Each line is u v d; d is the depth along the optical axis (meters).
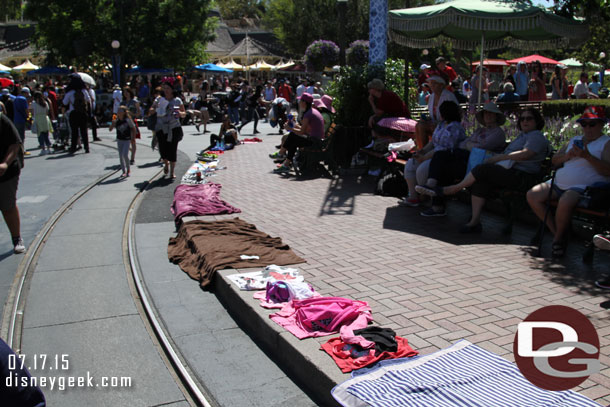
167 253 6.66
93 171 12.80
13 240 6.82
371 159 10.12
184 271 6.01
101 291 5.57
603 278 4.92
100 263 6.43
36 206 9.33
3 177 6.56
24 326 4.80
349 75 11.49
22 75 42.88
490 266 5.42
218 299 5.25
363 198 8.90
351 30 43.06
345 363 3.54
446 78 10.81
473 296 4.63
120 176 11.99
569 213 5.51
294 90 39.12
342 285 4.98
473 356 3.55
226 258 5.75
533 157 6.40
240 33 61.81
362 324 4.02
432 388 3.16
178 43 36.09
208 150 15.45
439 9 9.86
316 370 3.53
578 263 5.47
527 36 12.85
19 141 6.67
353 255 5.89
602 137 5.62
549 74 33.78
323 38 45.00
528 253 5.84
